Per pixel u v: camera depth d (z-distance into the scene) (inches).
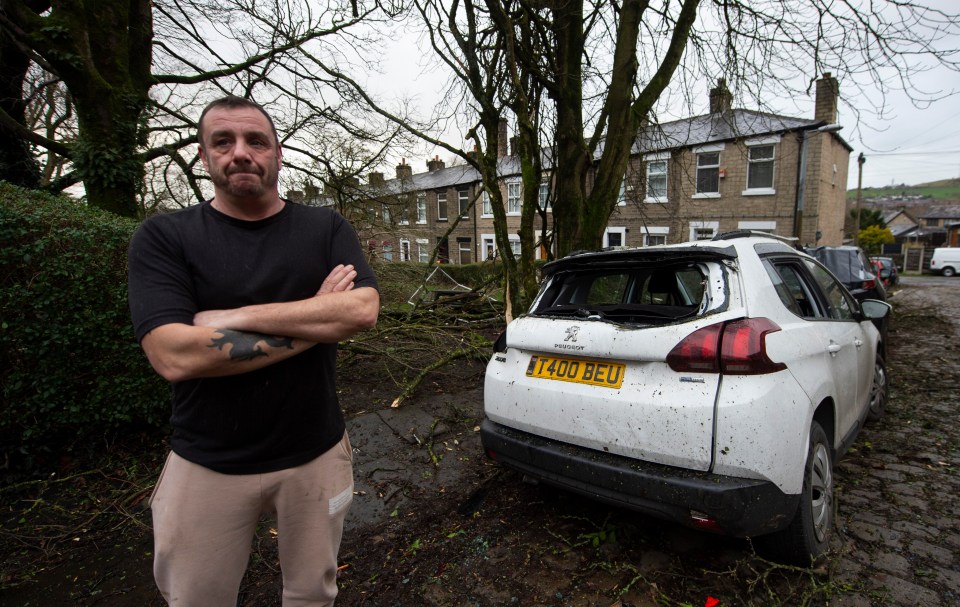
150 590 88.5
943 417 166.1
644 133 267.9
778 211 616.4
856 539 98.8
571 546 98.6
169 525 57.0
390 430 159.8
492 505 116.1
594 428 88.9
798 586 86.0
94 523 109.3
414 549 100.2
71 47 226.8
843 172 747.4
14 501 116.7
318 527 63.6
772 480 76.5
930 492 116.6
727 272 88.5
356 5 276.7
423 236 495.5
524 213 201.3
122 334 129.8
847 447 113.9
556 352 97.3
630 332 87.7
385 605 85.0
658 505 80.3
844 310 132.3
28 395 123.0
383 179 388.5
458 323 308.8
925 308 458.0
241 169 56.2
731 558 93.4
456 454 142.6
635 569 89.4
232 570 60.2
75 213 130.1
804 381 86.9
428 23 217.6
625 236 735.1
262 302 58.4
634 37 217.9
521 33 212.2
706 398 78.5
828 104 589.9
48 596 86.9
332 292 60.5
